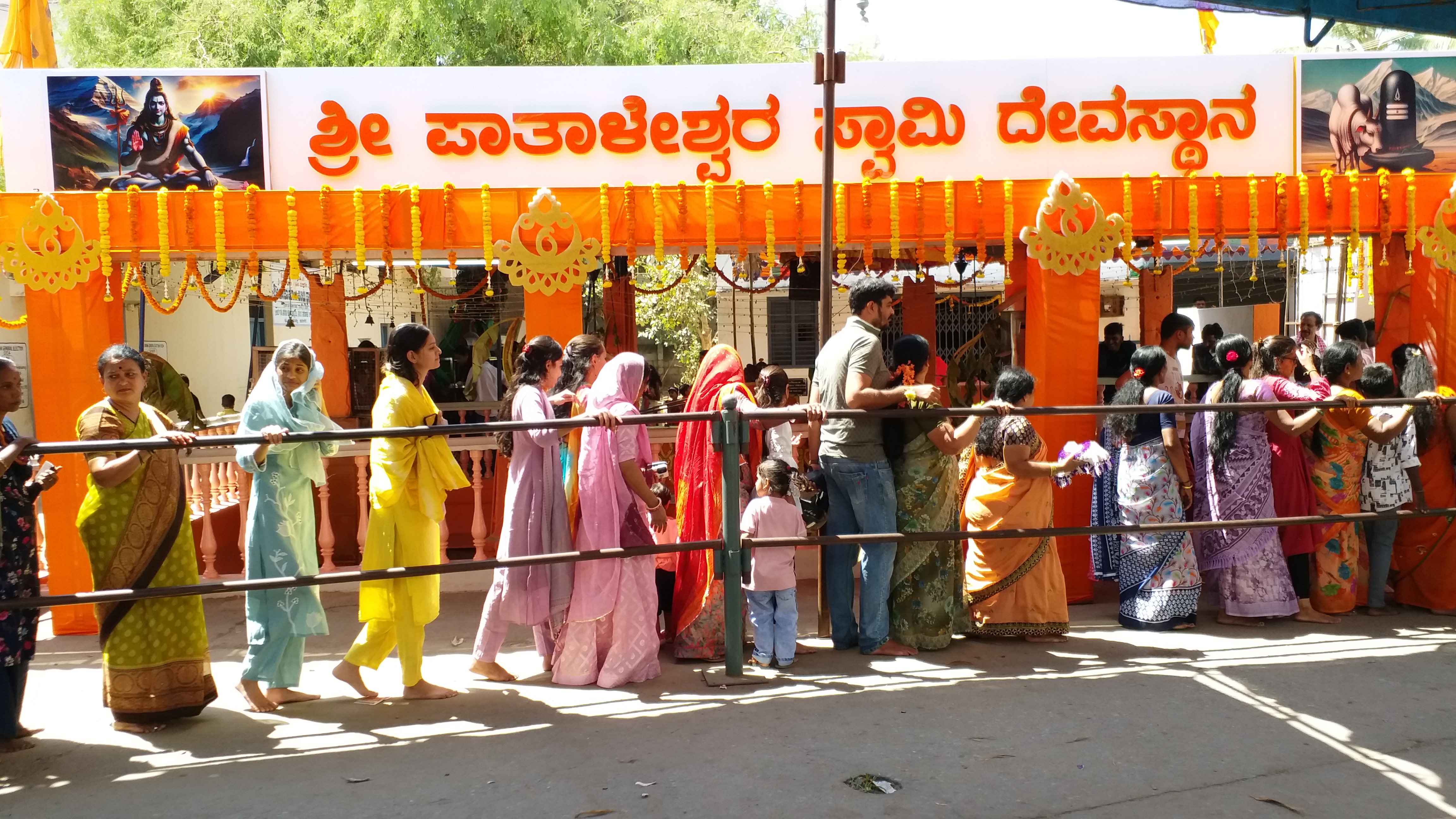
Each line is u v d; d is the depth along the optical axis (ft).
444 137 20.85
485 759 12.55
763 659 16.15
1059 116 21.42
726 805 11.16
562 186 21.12
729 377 16.46
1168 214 20.08
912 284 33.24
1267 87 21.48
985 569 17.24
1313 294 43.68
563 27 48.49
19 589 13.17
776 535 16.01
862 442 16.17
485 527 22.88
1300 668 15.62
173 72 20.04
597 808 11.13
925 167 21.44
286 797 11.54
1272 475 18.13
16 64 20.65
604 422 14.29
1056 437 20.27
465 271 34.19
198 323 48.49
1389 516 16.79
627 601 15.42
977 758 12.35
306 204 19.15
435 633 18.98
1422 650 16.51
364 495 21.89
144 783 12.01
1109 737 12.95
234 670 16.78
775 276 31.27
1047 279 20.11
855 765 12.17
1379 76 21.48
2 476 12.92
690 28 50.75
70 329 18.93
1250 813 10.88
